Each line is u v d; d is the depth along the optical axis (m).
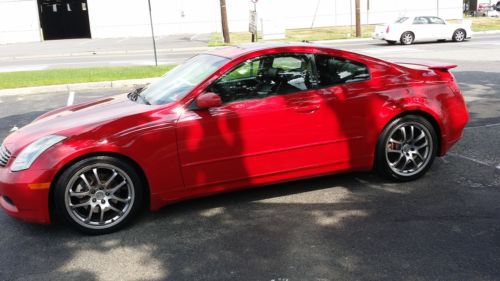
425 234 3.94
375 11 37.31
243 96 4.48
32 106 10.29
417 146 5.05
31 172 3.95
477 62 14.18
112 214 4.24
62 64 18.52
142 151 4.14
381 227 4.09
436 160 5.75
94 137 4.04
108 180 4.13
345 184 5.11
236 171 4.45
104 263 3.70
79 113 4.64
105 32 34.19
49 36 35.25
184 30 34.62
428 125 5.00
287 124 4.52
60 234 4.22
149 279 3.44
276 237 4.00
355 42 25.12
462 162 5.63
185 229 4.22
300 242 3.89
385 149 4.91
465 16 48.72
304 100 4.58
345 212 4.43
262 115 4.44
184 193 4.35
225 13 25.17
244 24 34.94
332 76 4.76
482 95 9.30
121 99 5.07
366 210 4.45
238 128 4.38
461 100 5.22
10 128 8.38
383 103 4.83
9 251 3.94
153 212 4.59
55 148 3.98
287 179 4.66
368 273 3.39
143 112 4.26
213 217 4.44
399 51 18.78
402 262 3.52
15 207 4.05
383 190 4.91
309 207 4.57
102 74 13.66
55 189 4.01
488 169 5.37
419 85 4.98
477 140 6.47
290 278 3.37
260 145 4.48
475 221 4.13
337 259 3.60
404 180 5.07
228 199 4.83
